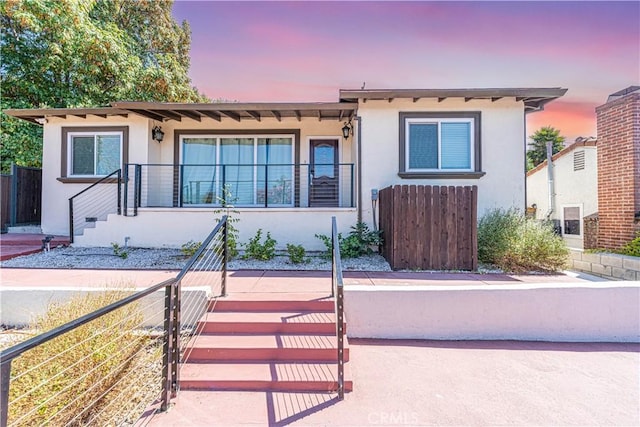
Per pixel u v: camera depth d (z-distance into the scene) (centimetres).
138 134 959
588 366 369
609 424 272
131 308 365
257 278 569
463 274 623
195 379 326
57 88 1282
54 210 973
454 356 392
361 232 796
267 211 845
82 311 349
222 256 509
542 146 3161
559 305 439
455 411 289
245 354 362
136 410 291
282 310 439
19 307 434
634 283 452
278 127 1025
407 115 850
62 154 970
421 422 276
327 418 281
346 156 1014
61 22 1180
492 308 439
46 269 636
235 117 972
